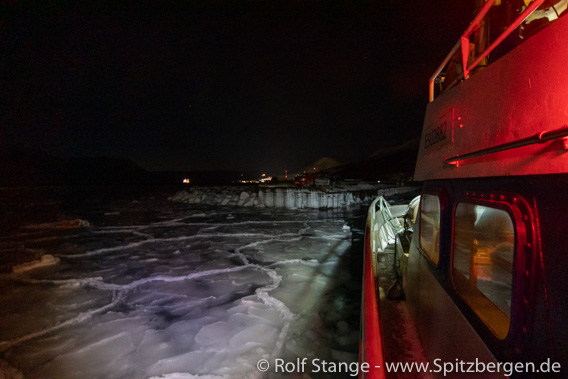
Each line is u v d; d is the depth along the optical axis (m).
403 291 4.27
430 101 2.95
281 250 10.58
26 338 5.05
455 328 1.85
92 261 9.44
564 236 0.97
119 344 4.86
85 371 4.24
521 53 1.29
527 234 1.13
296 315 5.75
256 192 26.38
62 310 6.05
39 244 11.81
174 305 6.24
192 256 9.91
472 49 2.82
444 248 2.19
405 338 3.09
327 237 12.58
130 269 8.62
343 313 5.82
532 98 1.20
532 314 1.07
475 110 1.73
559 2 2.06
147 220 17.80
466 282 1.77
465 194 1.82
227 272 8.27
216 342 4.88
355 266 8.73
